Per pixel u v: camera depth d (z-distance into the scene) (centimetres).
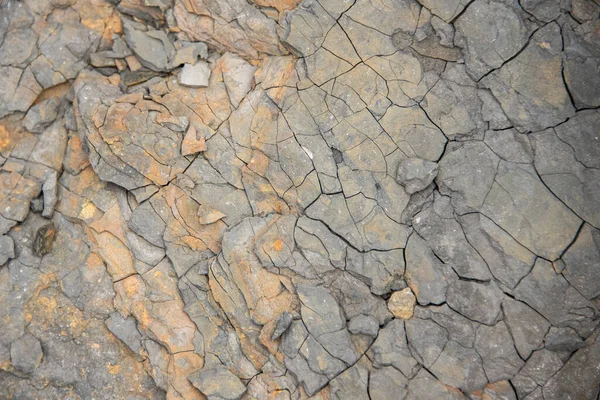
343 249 56
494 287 53
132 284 60
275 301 56
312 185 57
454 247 54
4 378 59
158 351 58
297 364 54
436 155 55
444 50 56
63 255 61
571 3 54
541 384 51
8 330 60
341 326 54
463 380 52
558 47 54
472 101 55
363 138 57
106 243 61
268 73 60
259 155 59
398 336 54
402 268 55
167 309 59
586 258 52
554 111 54
